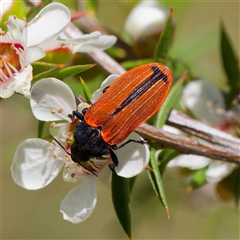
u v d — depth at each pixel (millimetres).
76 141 186
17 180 186
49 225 351
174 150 201
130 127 182
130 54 236
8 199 347
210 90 232
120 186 184
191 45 254
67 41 186
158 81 184
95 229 354
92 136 184
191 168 220
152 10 237
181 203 263
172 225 333
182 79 199
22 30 184
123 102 182
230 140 200
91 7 237
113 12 260
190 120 203
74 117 185
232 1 342
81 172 187
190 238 335
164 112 197
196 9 322
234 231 276
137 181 255
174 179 257
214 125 232
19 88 180
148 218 268
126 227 183
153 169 187
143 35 234
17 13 191
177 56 253
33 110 183
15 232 351
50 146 187
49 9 183
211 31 256
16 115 256
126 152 183
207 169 217
